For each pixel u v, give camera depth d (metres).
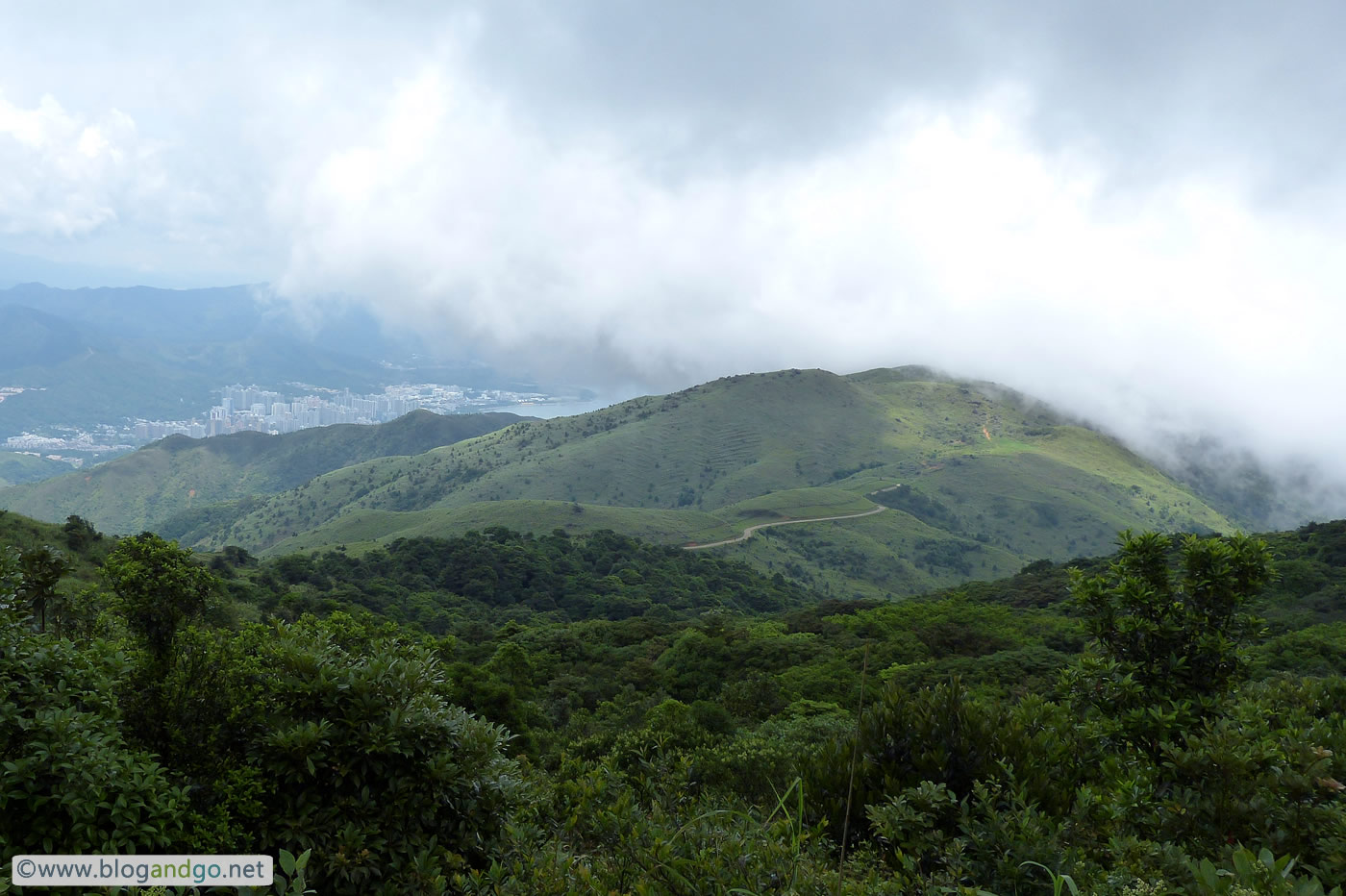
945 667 34.94
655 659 48.56
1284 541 65.00
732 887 3.54
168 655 4.21
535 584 105.00
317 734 3.86
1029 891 3.78
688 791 5.96
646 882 3.64
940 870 4.07
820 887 3.64
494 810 4.36
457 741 4.29
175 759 3.99
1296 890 2.93
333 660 4.33
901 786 4.72
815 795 5.12
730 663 42.88
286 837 3.69
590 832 4.60
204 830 3.64
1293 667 27.55
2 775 3.24
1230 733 4.75
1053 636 43.25
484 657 47.94
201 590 4.32
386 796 3.95
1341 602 46.22
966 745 4.99
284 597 61.88
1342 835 3.71
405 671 4.31
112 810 3.34
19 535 44.47
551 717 34.28
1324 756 4.23
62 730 3.41
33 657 3.87
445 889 3.82
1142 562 6.83
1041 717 5.83
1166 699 5.99
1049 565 81.44
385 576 95.88
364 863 3.69
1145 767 4.96
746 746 6.97
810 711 28.77
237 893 3.30
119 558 4.17
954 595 59.03
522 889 3.63
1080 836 4.23
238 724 4.05
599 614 97.94
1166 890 3.35
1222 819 4.16
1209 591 6.50
